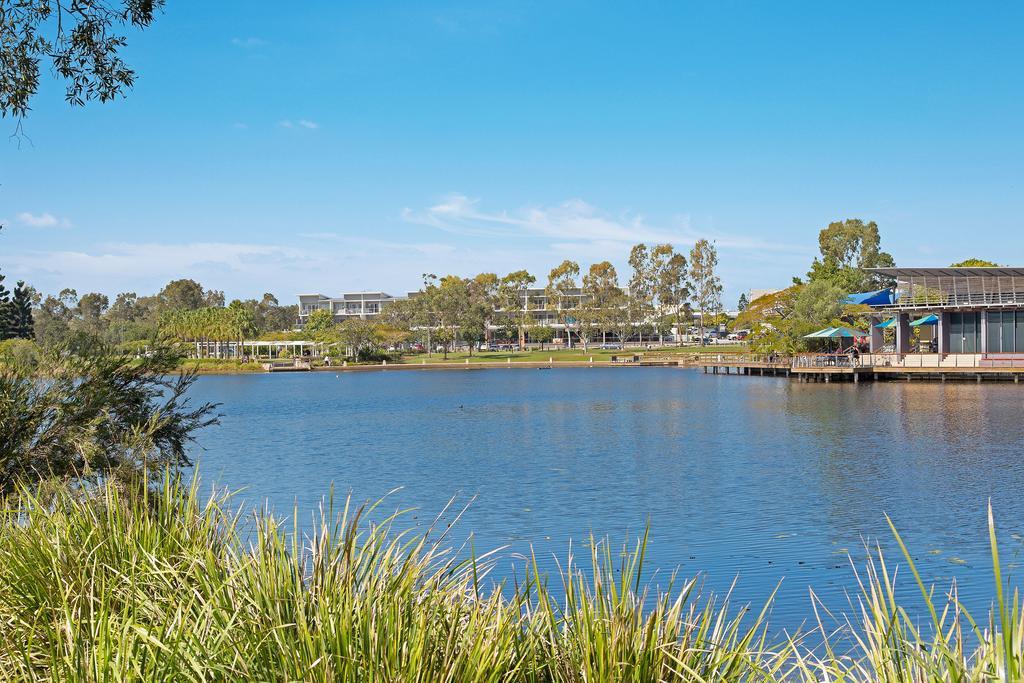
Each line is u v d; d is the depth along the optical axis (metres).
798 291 90.06
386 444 34.56
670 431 36.59
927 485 21.58
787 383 65.12
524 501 21.08
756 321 93.00
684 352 125.50
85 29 11.62
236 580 5.00
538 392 66.12
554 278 163.88
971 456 26.09
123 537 5.99
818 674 8.22
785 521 18.00
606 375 91.19
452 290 139.62
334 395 67.94
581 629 5.14
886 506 19.20
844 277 97.62
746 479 23.48
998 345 54.69
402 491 22.95
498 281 163.25
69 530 6.14
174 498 6.82
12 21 11.34
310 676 4.07
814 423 36.78
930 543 15.77
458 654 4.74
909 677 4.43
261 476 26.31
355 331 122.69
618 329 148.38
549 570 14.02
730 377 78.75
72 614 4.97
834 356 63.72
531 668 5.03
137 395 13.29
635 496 21.42
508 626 5.12
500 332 157.50
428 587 5.47
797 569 14.25
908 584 13.23
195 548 5.54
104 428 12.36
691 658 5.20
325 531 5.25
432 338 147.25
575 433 37.03
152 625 4.61
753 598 12.68
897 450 27.86
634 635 5.02
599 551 15.66
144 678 4.20
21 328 105.06
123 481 11.23
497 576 13.57
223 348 135.62
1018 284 53.91
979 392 48.38
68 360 12.73
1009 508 18.64
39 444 11.60
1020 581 13.12
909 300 59.31
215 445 34.94
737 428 36.50
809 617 11.70
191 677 4.07
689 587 5.61
